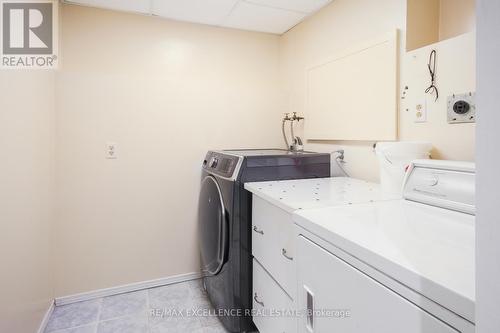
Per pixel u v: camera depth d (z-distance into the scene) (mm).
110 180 2102
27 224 1479
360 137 1806
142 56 2229
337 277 785
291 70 2543
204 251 2008
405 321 583
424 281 543
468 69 1234
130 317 1864
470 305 463
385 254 643
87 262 2070
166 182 2252
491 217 385
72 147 2002
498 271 377
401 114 1555
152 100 2188
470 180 990
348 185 1595
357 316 713
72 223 2023
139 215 2191
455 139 1295
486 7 389
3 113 1225
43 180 1744
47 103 1814
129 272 2182
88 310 1940
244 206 1622
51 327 1762
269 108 2564
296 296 1040
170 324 1790
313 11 2186
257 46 2604
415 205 1119
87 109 2023
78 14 2062
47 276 1830
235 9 2150
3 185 1211
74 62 2057
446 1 1529
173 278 2307
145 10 2146
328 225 859
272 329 1366
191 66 2377
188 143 2307
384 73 1624
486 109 389
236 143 2463
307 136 2338
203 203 2051
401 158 1357
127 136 2129
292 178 1808
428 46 1398
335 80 2012
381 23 1649
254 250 1573
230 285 1639
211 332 1715
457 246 690
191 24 2373
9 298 1260
